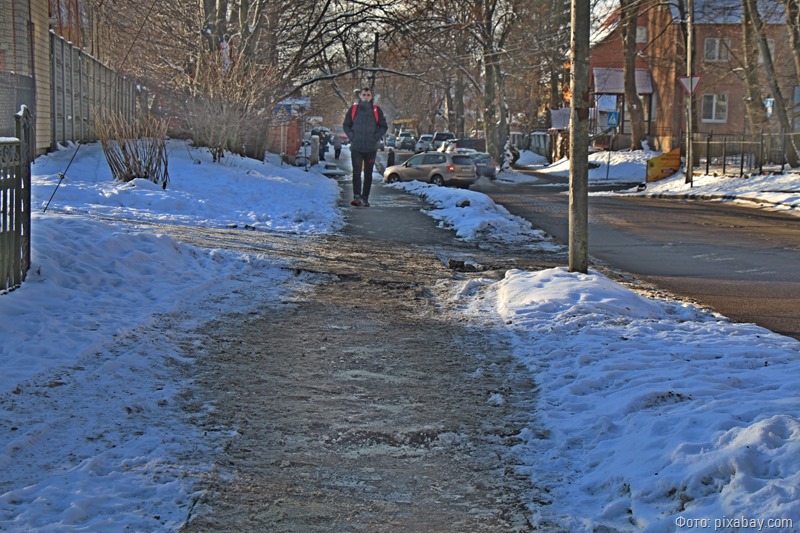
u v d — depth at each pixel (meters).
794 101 48.47
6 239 8.09
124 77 38.19
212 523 4.18
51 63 25.50
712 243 17.33
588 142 10.95
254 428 5.64
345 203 24.14
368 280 11.39
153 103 36.75
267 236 14.96
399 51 37.88
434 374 7.05
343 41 37.03
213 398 6.21
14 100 19.86
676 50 52.91
